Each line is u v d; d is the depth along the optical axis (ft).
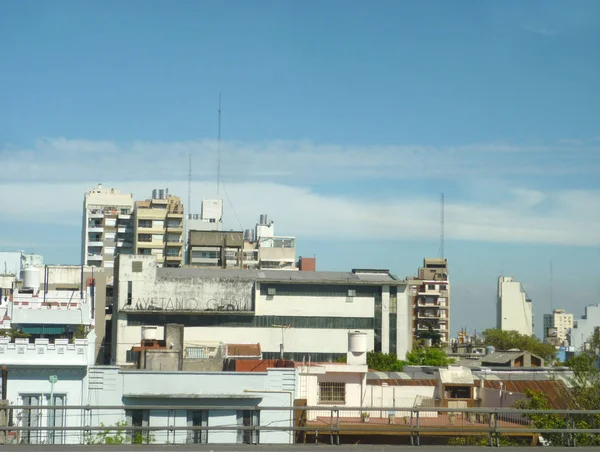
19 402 119.03
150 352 143.64
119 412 118.62
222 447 77.87
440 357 321.11
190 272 345.72
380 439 131.34
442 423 146.30
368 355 309.63
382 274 353.92
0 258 467.52
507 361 317.83
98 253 590.14
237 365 150.61
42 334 181.27
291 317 329.52
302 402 131.03
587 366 153.07
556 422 121.29
